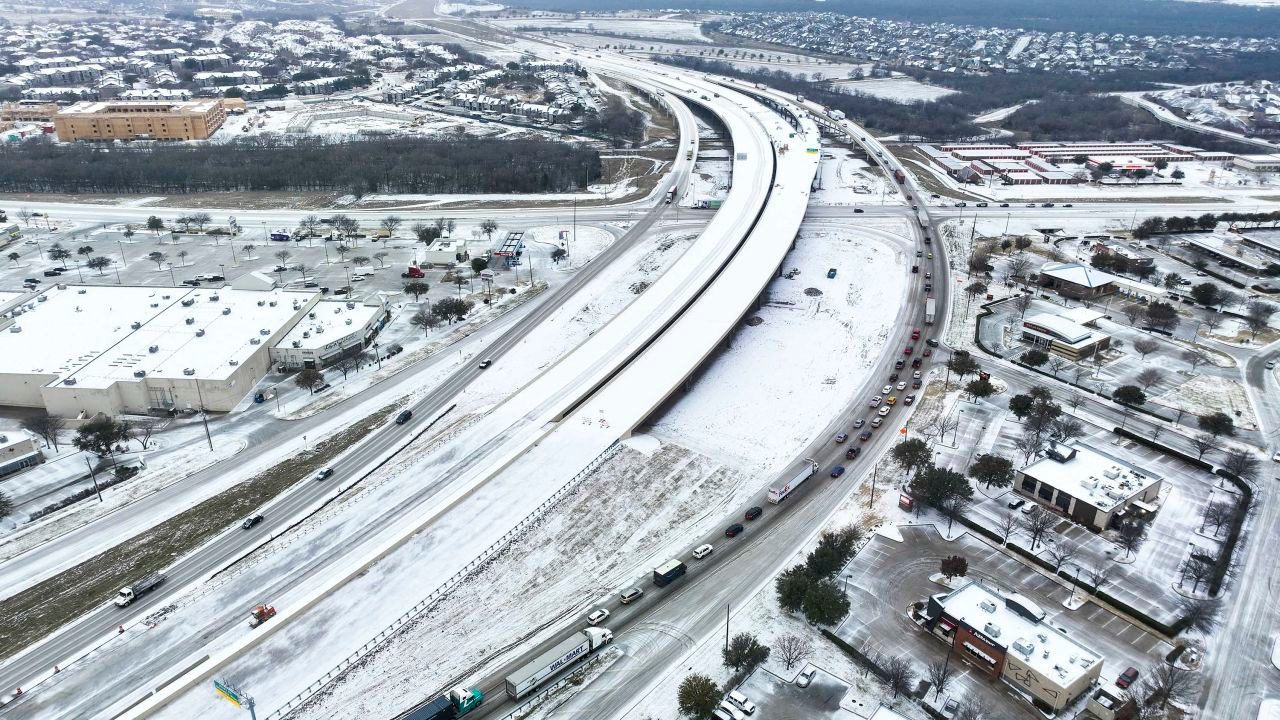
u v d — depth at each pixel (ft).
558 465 510.99
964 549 441.27
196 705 349.41
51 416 571.69
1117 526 454.40
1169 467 509.76
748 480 504.43
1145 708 337.31
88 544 455.63
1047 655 350.02
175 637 386.11
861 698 348.38
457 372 648.38
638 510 475.31
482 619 396.16
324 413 592.19
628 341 650.02
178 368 603.67
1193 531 449.48
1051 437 529.86
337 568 425.69
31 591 420.36
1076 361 650.43
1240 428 552.41
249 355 622.95
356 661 371.97
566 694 352.08
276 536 455.63
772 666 365.81
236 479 513.04
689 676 360.48
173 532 463.01
